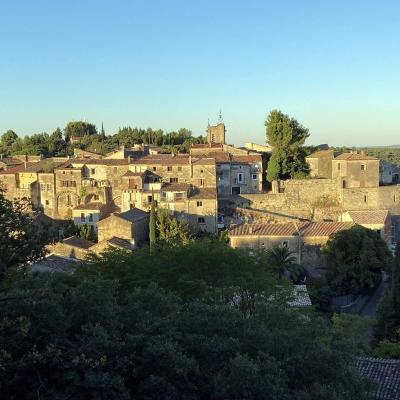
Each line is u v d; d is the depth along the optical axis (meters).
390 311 48.97
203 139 176.75
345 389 21.28
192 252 44.00
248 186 112.19
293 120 119.88
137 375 20.69
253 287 42.00
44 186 111.94
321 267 79.12
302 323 26.19
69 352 20.64
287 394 19.48
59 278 32.78
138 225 87.81
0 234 29.44
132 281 40.16
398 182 119.19
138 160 111.19
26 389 20.38
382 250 72.31
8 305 22.02
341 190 102.44
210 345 21.67
